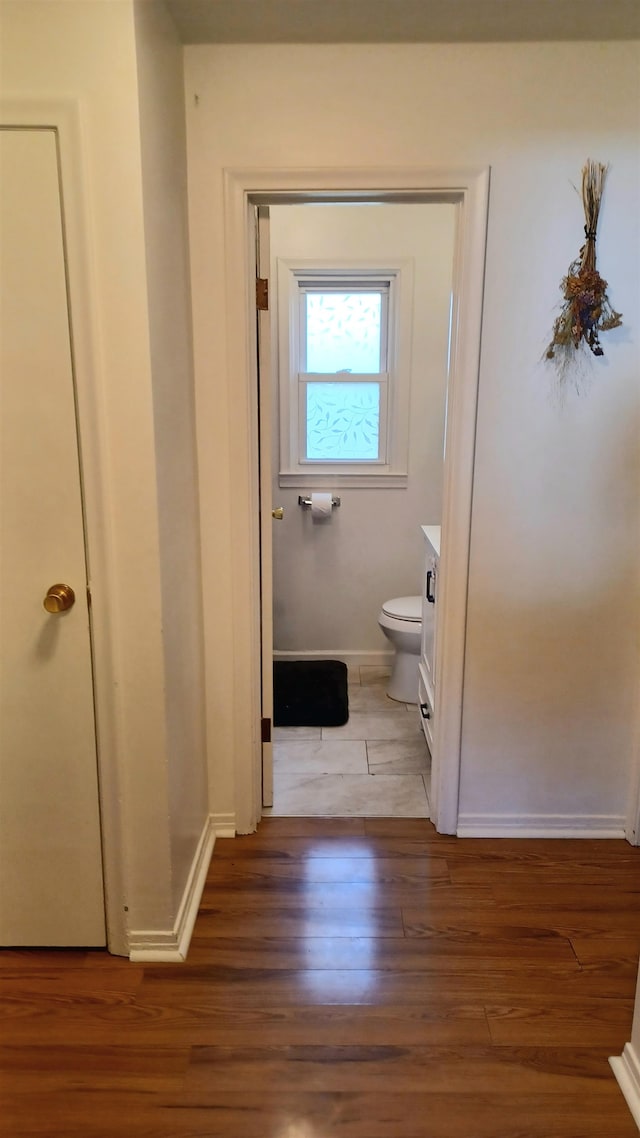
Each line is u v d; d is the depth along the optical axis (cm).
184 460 188
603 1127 140
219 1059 153
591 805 231
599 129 188
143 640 165
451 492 210
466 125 189
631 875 214
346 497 358
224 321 198
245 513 211
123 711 168
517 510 210
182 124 184
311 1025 161
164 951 180
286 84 187
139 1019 163
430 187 192
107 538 159
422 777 268
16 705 167
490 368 202
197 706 210
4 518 158
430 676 273
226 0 165
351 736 300
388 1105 143
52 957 181
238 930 191
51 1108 143
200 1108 142
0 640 164
